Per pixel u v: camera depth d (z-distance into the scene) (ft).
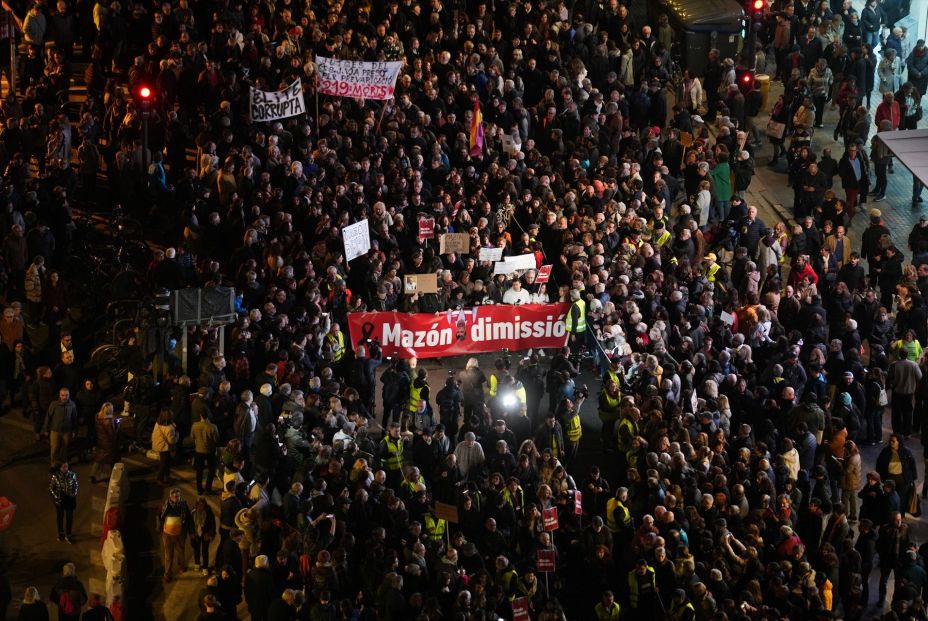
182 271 264.72
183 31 313.73
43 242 274.98
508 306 265.75
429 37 335.67
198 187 289.33
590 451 258.78
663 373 249.55
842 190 348.59
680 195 329.72
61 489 226.17
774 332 274.77
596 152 318.04
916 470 255.09
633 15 409.28
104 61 327.88
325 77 295.69
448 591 203.82
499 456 230.48
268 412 232.32
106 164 310.45
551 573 224.33
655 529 214.07
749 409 249.55
